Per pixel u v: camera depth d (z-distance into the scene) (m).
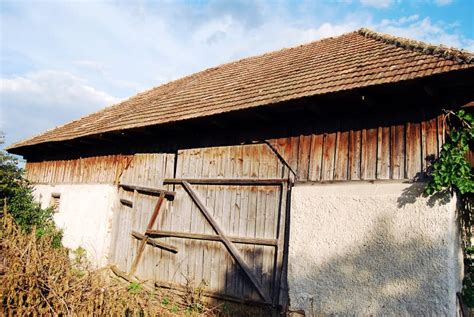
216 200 6.64
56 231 9.20
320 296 4.97
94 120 10.28
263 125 6.38
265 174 6.13
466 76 4.26
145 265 7.51
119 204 8.58
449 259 4.14
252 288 5.85
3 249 4.57
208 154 7.00
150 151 8.15
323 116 5.70
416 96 4.87
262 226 5.96
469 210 4.86
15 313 4.03
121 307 4.35
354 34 7.86
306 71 6.48
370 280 4.62
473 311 4.61
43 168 11.27
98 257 8.30
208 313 6.09
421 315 4.19
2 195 8.94
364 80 4.91
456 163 4.27
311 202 5.37
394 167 4.85
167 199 7.45
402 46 5.61
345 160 5.30
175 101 8.23
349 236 4.91
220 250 6.37
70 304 4.08
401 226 4.53
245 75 8.16
